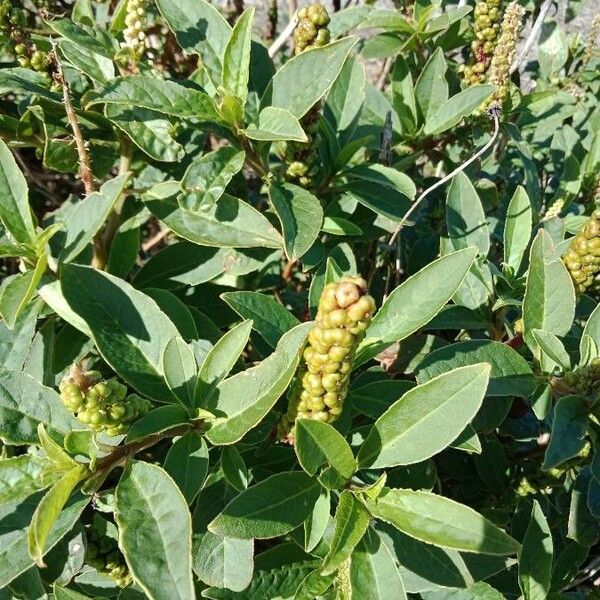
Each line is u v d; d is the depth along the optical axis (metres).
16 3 0.46
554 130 0.49
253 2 0.63
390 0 0.58
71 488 0.21
